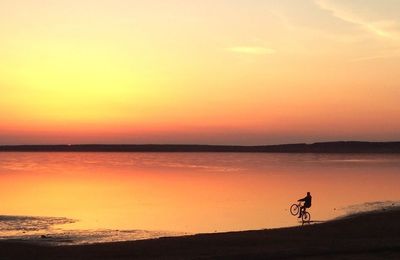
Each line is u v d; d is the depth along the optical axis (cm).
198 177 9319
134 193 6222
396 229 2817
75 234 3198
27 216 4097
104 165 16162
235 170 12131
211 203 5041
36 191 6562
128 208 4697
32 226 3553
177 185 7425
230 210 4478
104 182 8138
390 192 6053
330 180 8238
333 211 4262
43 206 4909
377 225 2973
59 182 8188
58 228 3472
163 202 5181
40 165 16062
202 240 2514
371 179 8438
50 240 2948
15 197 5797
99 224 3675
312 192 6106
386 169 12125
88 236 3125
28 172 11538
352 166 14162
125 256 2139
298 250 1997
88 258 2114
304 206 3675
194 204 4962
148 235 3188
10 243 2562
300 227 2961
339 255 1895
